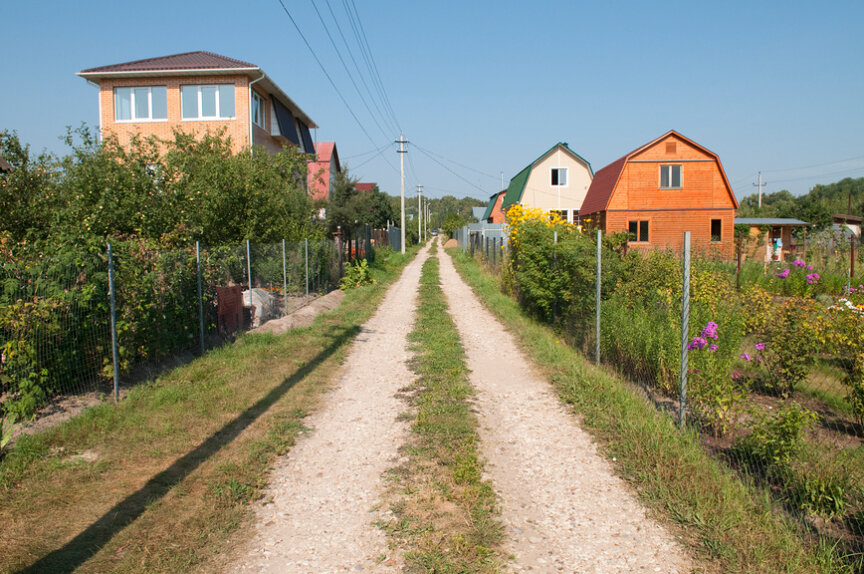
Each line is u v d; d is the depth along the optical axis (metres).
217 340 10.23
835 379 5.74
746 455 5.02
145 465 5.19
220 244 13.43
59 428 5.72
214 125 23.12
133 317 7.60
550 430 6.15
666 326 7.12
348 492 4.78
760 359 6.23
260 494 4.73
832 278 13.59
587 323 9.11
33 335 6.16
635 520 4.23
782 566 3.58
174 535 4.05
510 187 47.06
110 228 11.01
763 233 34.53
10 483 4.66
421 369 8.84
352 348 10.67
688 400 6.07
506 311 14.25
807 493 4.22
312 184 24.53
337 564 3.73
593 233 11.38
